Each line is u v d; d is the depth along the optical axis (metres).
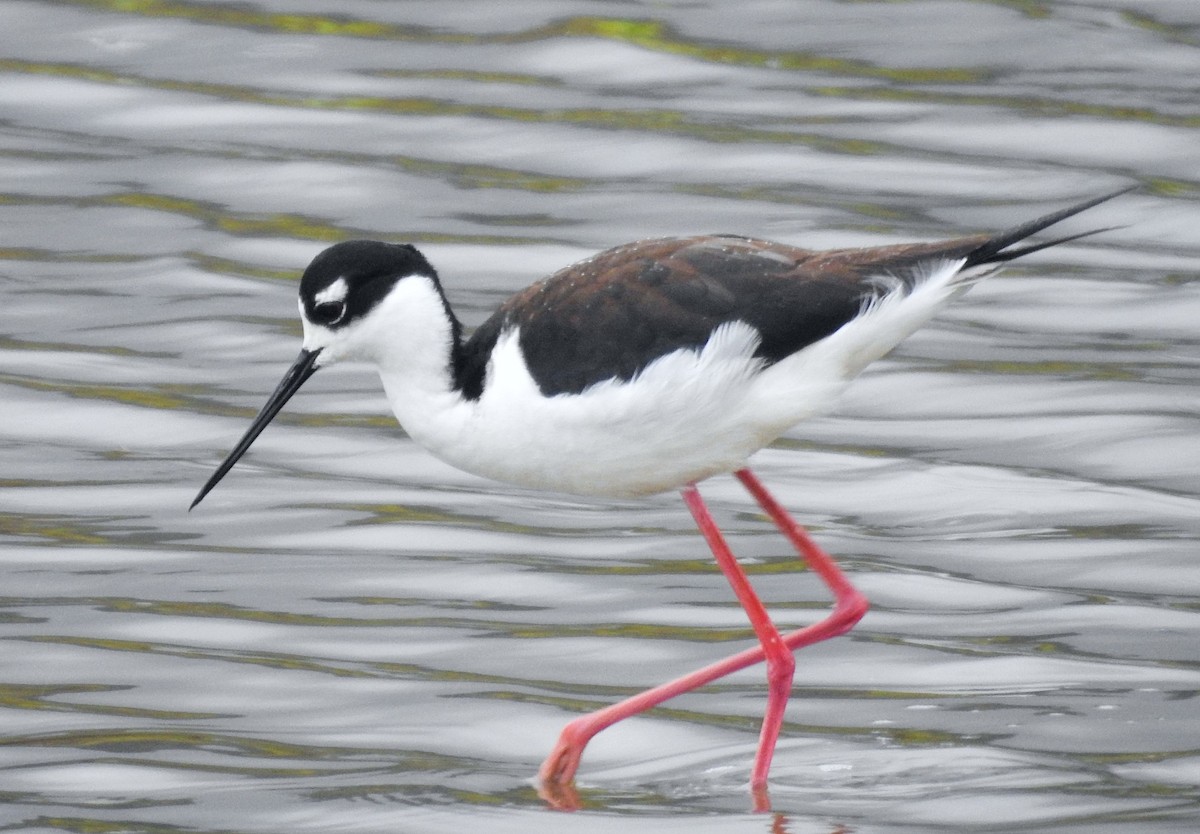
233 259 15.20
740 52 18.56
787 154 16.73
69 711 9.59
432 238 15.38
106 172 16.50
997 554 11.34
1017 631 10.46
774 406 8.97
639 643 10.43
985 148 16.83
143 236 15.55
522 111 17.50
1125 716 9.51
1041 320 14.44
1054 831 8.33
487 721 9.60
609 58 18.47
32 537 11.46
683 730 9.62
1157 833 8.27
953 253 8.94
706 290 8.87
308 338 9.43
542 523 11.92
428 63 18.42
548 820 8.59
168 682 9.92
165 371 13.64
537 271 14.82
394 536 11.63
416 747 9.33
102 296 14.69
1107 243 15.47
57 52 18.42
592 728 9.12
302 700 9.77
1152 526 11.57
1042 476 12.27
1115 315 14.44
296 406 13.34
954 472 12.36
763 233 15.30
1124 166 16.52
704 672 9.41
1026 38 18.66
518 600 10.91
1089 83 17.88
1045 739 9.31
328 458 12.66
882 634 10.51
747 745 9.45
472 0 19.23
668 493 12.38
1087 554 11.28
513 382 8.93
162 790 8.83
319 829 8.46
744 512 12.02
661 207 15.85
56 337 14.08
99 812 8.62
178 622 10.55
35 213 15.84
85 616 10.58
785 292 8.85
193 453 12.63
